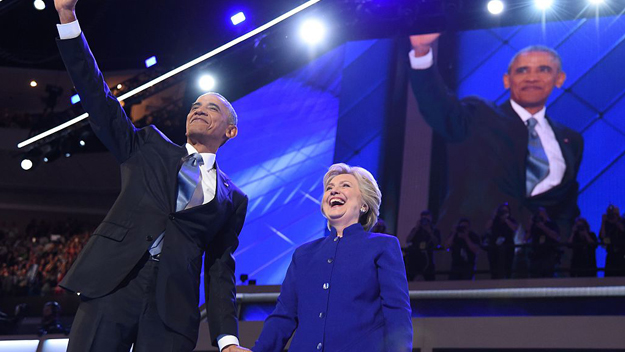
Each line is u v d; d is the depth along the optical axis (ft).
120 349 7.91
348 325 8.08
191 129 8.96
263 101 38.83
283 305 8.78
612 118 32.40
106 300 7.87
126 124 8.66
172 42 39.29
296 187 36.91
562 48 33.99
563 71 33.78
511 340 18.39
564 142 32.91
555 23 34.32
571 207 32.07
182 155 8.77
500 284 20.53
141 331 7.95
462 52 35.60
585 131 32.71
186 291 8.23
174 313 8.02
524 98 34.04
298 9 21.21
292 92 38.42
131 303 7.94
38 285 39.42
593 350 17.76
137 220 8.25
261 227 36.68
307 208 36.32
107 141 8.57
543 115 33.58
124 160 8.69
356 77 37.24
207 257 9.12
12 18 45.93
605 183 31.78
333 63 37.88
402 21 36.55
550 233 27.22
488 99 34.76
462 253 27.25
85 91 8.27
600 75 33.09
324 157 36.88
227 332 8.65
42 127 33.50
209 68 34.24
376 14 34.40
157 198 8.43
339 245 8.75
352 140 36.55
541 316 18.48
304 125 37.78
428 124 35.37
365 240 8.68
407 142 35.47
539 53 34.17
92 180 54.34
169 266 8.14
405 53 36.47
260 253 36.22
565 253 28.68
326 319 8.19
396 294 8.13
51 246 46.70
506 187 33.35
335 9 32.94
